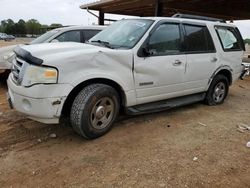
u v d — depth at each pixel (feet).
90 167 10.41
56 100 11.16
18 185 9.30
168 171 10.22
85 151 11.64
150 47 14.03
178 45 15.60
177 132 14.05
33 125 14.39
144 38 13.75
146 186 9.29
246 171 10.49
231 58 19.49
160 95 15.08
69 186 9.25
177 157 11.31
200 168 10.53
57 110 11.30
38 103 11.04
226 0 35.63
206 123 15.62
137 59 13.43
